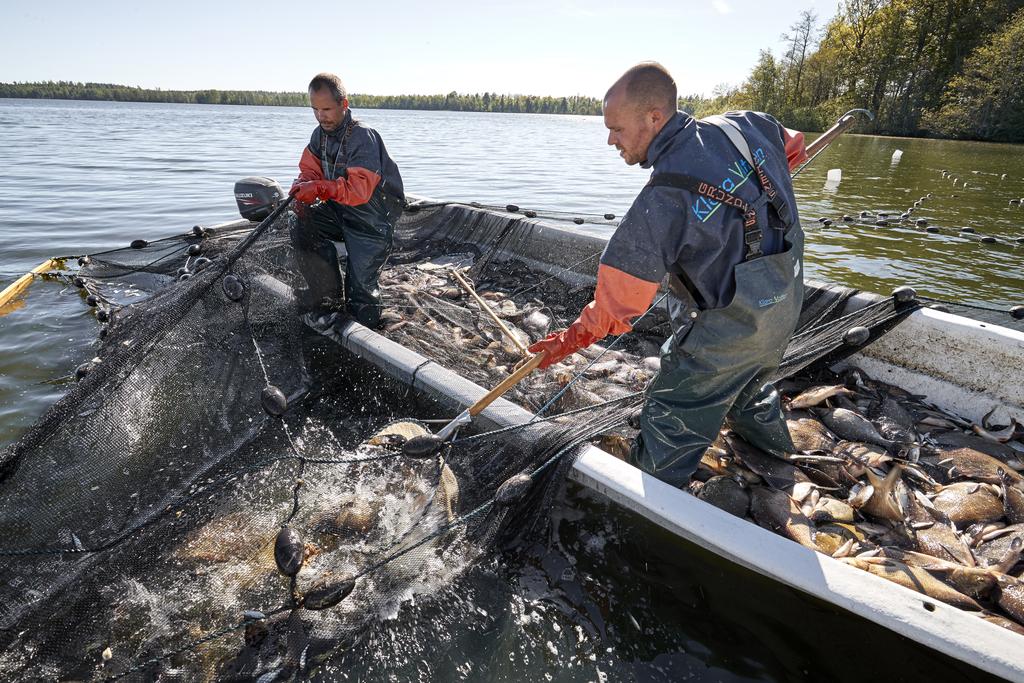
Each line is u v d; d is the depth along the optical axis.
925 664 2.16
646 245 2.32
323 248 4.50
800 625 2.44
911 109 47.50
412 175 15.67
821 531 2.76
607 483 2.76
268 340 3.93
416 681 2.30
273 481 3.16
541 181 15.25
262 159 18.22
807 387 4.05
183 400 3.31
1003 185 15.42
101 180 13.37
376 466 3.14
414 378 3.70
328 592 2.45
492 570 2.74
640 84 2.28
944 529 2.78
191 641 2.41
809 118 54.47
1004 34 40.16
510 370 4.15
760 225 2.33
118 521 2.81
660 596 2.64
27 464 2.59
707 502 2.79
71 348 5.09
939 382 3.87
